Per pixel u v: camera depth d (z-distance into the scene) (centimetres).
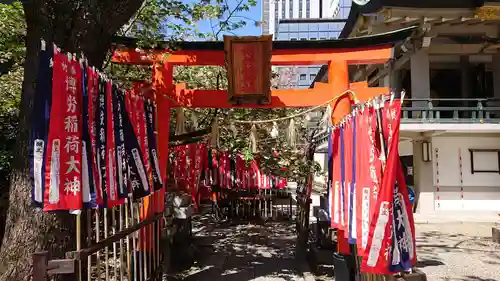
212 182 1351
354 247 538
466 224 1334
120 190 421
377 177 388
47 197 312
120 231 435
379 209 365
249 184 1412
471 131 1448
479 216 1467
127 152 458
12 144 730
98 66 488
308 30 5416
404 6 1345
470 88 1566
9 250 424
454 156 1535
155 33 731
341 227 534
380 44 687
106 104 401
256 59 630
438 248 962
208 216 1491
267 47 624
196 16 775
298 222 930
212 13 770
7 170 684
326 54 700
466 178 1529
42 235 426
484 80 1565
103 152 386
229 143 1120
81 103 348
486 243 1027
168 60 691
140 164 480
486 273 737
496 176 1527
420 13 1366
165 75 690
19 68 829
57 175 318
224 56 666
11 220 436
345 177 507
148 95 674
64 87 325
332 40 683
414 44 1457
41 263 319
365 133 420
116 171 415
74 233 451
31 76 448
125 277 635
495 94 1534
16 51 704
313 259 742
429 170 1529
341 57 698
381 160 379
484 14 1355
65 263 322
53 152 316
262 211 1498
